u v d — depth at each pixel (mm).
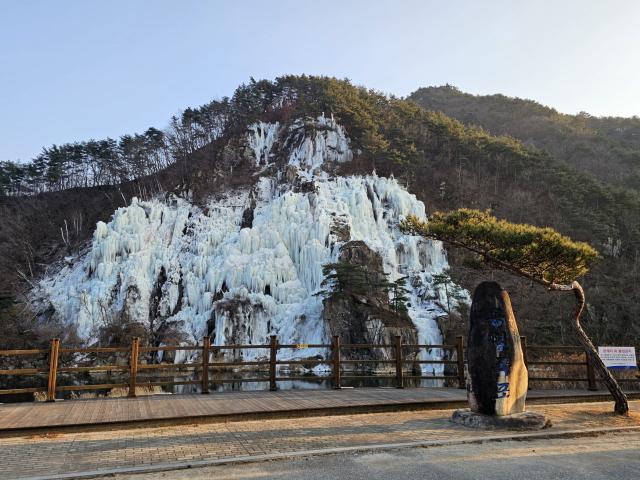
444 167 84875
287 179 70500
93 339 51344
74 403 10812
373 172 69812
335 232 55312
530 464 6348
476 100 188875
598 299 50625
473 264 13023
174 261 58656
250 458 6441
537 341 43250
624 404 10977
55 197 93000
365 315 45375
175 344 47719
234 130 90500
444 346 14789
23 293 65250
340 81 106375
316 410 10406
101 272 58219
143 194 84750
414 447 7301
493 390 9117
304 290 52500
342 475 5758
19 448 7211
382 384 30453
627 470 6117
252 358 46125
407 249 57188
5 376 42281
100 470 5930
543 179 81625
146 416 9203
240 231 59438
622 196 75125
